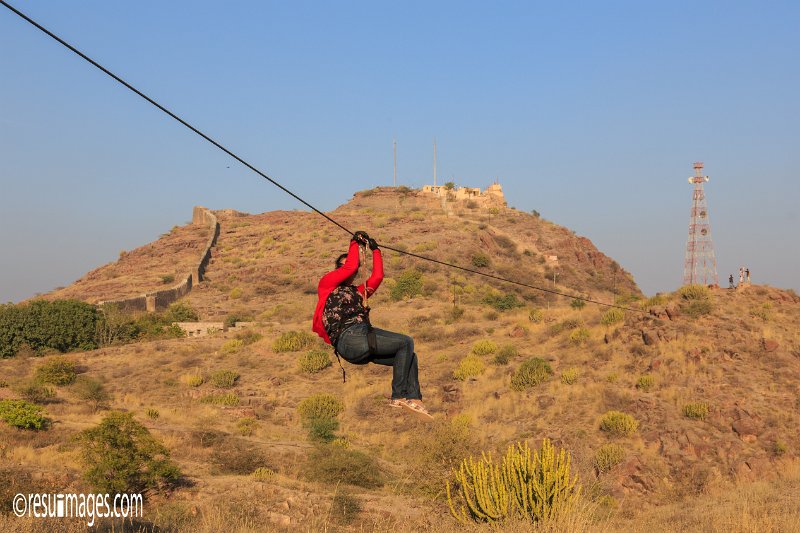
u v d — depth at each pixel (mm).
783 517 15742
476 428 44875
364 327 7172
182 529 15742
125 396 59500
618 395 45375
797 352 46125
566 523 12219
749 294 55562
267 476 32781
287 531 20641
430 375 58375
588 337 56125
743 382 43781
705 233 73688
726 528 15750
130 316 98062
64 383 62312
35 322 85250
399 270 151375
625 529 17453
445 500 23469
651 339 50781
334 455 35625
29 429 39250
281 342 73312
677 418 41344
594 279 188500
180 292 140000
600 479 34375
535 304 150375
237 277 154625
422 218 199125
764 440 38281
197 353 74875
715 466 36781
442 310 93062
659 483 35938
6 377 65562
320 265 158125
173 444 39156
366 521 24125
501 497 13211
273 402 57906
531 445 39406
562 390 48469
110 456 27422
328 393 59344
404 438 46656
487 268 163375
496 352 60062
